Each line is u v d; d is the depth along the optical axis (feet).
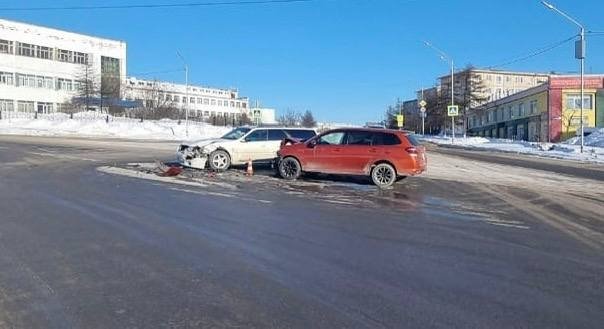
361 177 61.26
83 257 24.80
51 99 279.28
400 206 41.73
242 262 24.31
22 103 267.80
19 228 30.66
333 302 19.33
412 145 55.72
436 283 21.76
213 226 32.09
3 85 260.62
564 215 38.63
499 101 284.41
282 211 38.01
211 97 444.55
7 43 262.67
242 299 19.48
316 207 40.22
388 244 28.45
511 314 18.43
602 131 163.32
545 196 48.91
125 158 81.05
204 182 53.88
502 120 279.90
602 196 49.65
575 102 215.31
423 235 30.94
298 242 28.48
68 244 27.12
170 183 52.42
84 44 293.84
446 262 25.03
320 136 58.29
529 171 76.28
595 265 24.91
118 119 224.12
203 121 319.47
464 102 278.67
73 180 53.11
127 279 21.65
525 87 428.15
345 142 57.21
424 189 53.01
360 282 21.72
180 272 22.67
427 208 40.96
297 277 22.24
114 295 19.76
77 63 290.56
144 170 63.10
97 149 100.78
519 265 24.71
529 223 35.29
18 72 266.36
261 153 66.44
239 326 17.04
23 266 23.27
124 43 312.91
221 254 25.66
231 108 465.47
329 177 60.85
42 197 41.96
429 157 103.65
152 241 28.04
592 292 20.92
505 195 49.26
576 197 48.57
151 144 123.75
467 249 27.66
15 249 26.00
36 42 273.75
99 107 271.08
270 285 21.12
